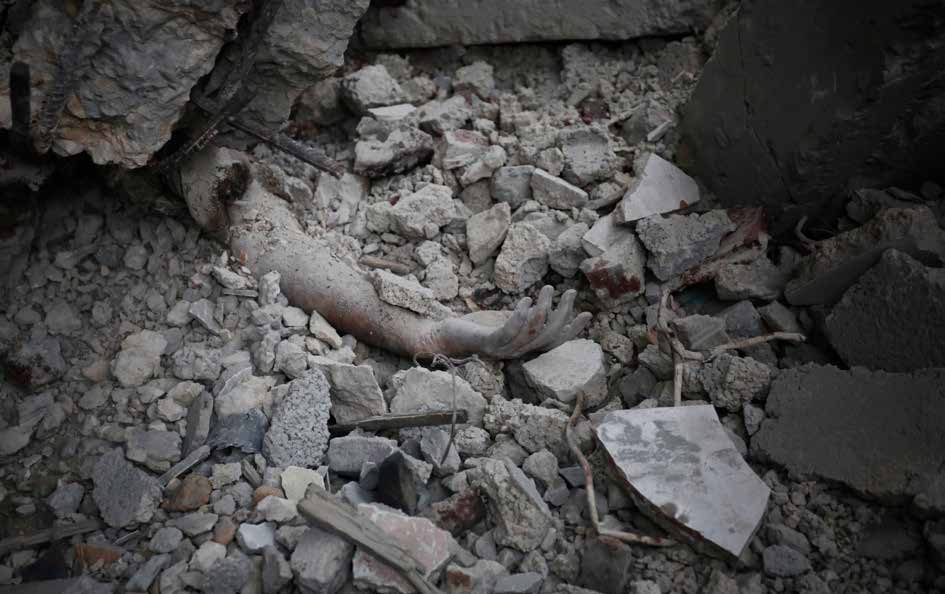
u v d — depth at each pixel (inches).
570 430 33.5
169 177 40.6
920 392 31.1
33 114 34.8
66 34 33.7
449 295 40.2
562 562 30.4
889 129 35.1
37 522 33.3
